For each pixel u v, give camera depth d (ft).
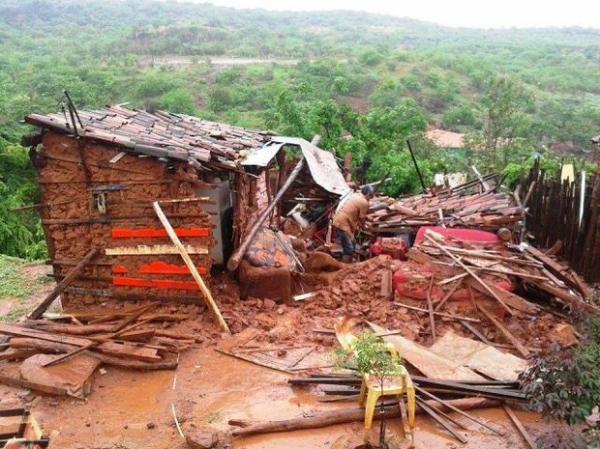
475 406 24.50
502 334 29.71
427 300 31.45
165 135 33.73
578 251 38.55
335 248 41.42
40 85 137.90
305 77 157.99
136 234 31.37
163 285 31.99
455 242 34.73
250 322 31.45
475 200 42.68
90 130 30.19
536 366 22.76
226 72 170.30
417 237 36.06
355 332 30.07
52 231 32.17
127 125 34.35
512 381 25.41
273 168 48.03
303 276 35.24
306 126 73.26
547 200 42.32
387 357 22.74
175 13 451.94
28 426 21.35
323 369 27.14
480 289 31.09
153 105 132.36
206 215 30.53
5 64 182.29
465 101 168.55
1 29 295.48
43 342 27.73
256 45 295.07
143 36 281.54
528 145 94.79
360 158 71.77
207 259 31.30
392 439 22.45
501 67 246.47
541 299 33.30
